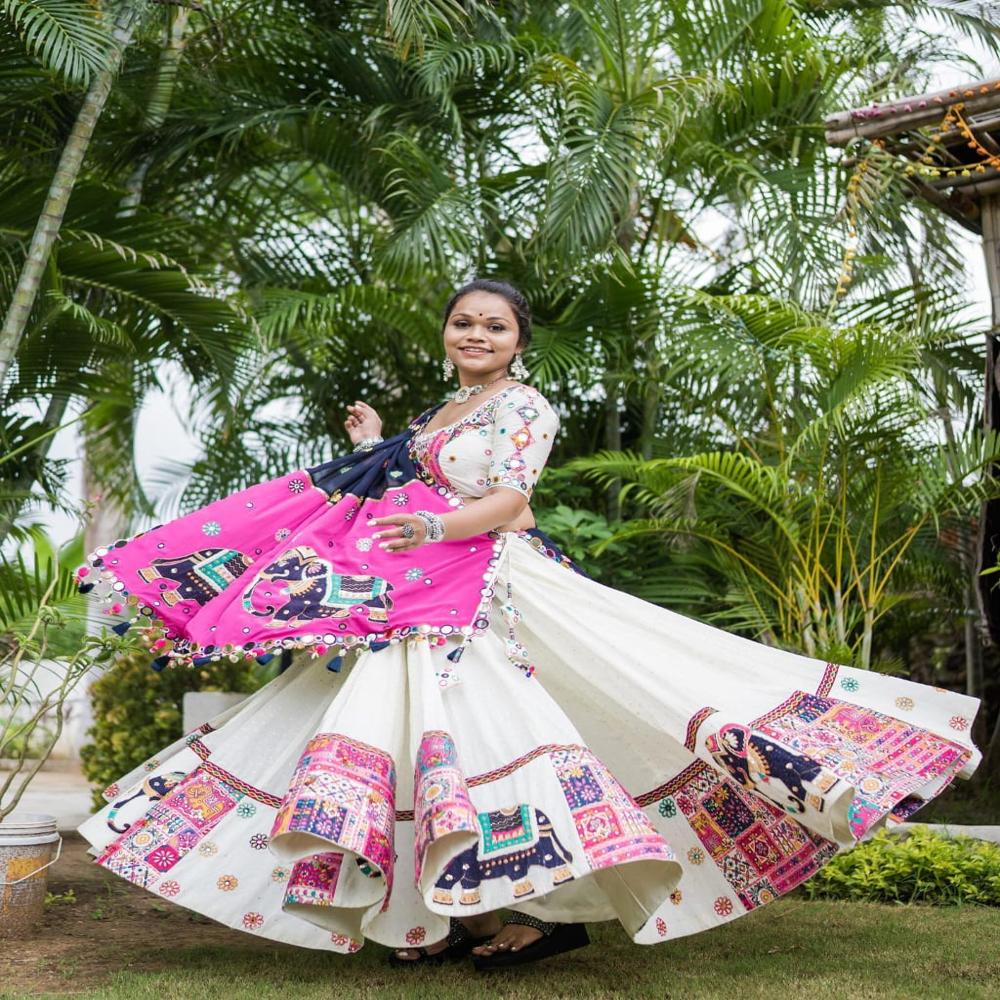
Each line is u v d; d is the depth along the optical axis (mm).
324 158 7176
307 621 2938
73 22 4801
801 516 5742
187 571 3133
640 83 6754
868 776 2842
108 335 5344
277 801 3012
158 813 2984
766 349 5809
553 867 2574
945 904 4008
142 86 6402
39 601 4418
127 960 3074
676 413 6871
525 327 3391
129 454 8469
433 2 5637
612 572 6527
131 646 3543
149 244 5637
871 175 5492
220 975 2865
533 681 2957
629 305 6594
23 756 3539
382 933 2781
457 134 6609
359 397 7547
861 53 6961
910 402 5402
